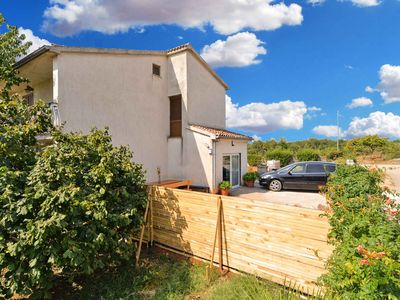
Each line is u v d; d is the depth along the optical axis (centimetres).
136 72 1135
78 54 908
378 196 315
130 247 479
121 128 1055
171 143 1308
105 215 386
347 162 461
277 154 2503
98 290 409
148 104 1195
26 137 473
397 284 197
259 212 421
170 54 1316
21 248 307
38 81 1173
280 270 397
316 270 359
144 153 1164
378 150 2138
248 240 436
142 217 525
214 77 1530
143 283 422
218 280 430
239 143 1460
